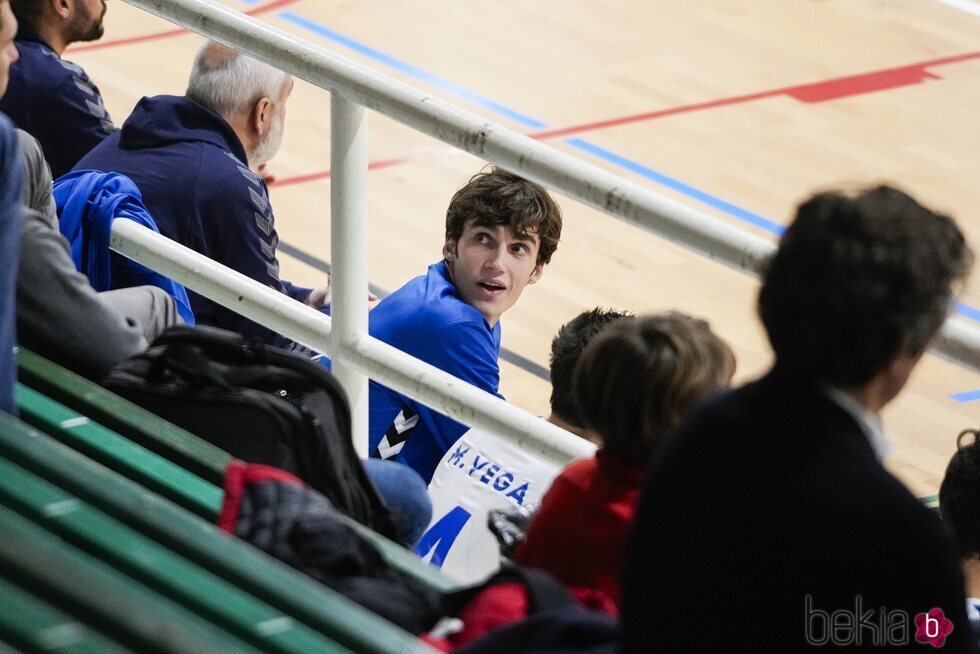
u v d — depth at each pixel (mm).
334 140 6828
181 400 5727
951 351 5223
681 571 3715
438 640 4465
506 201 9938
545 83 23078
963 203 19422
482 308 10188
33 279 6066
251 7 25906
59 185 8570
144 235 8078
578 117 21844
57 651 3289
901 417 14336
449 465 7750
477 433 7750
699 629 3699
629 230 18047
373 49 24266
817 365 3666
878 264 3611
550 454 6465
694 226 5648
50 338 6145
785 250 3742
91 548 4105
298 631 3869
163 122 10469
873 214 3686
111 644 3340
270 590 4160
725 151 20719
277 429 5641
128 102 21344
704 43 24875
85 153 11867
